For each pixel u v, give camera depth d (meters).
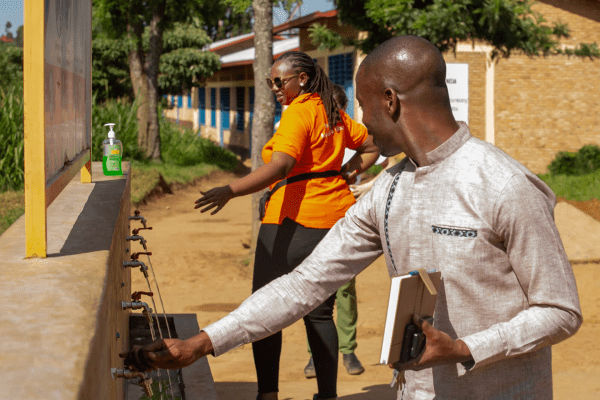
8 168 10.87
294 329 5.85
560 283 1.47
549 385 1.62
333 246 1.83
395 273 1.71
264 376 3.19
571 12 16.41
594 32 16.47
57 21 2.37
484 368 1.58
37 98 1.80
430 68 1.59
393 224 1.67
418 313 1.49
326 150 3.16
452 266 1.55
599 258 7.72
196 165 19.06
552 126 16.64
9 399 0.80
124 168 4.40
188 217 12.66
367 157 3.71
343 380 4.43
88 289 1.39
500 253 1.53
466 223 1.53
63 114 2.52
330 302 3.24
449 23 11.90
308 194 3.13
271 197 3.21
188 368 3.34
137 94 18.14
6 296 1.32
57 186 2.21
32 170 1.76
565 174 15.52
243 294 7.17
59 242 1.97
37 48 1.83
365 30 13.23
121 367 2.47
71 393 0.83
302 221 3.12
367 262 1.84
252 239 8.70
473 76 16.31
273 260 3.17
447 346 1.44
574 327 1.47
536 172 16.67
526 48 13.34
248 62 24.66
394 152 1.68
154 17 17.81
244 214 13.05
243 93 27.16
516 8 12.47
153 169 15.28
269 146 3.14
